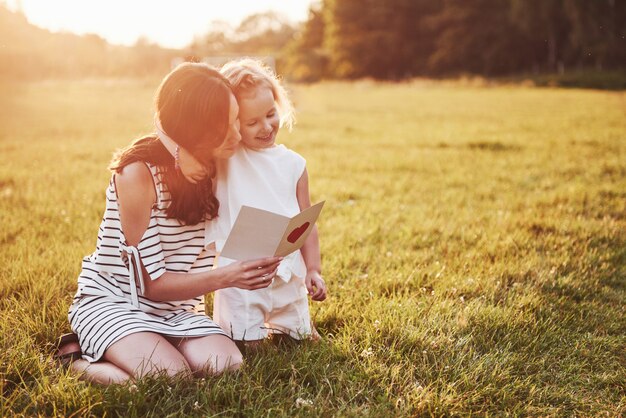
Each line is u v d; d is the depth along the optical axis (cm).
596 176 794
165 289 258
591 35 4547
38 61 3409
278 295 281
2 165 804
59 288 341
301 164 285
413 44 6241
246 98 261
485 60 5547
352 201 632
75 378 242
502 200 646
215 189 269
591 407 255
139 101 2284
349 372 262
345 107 2181
